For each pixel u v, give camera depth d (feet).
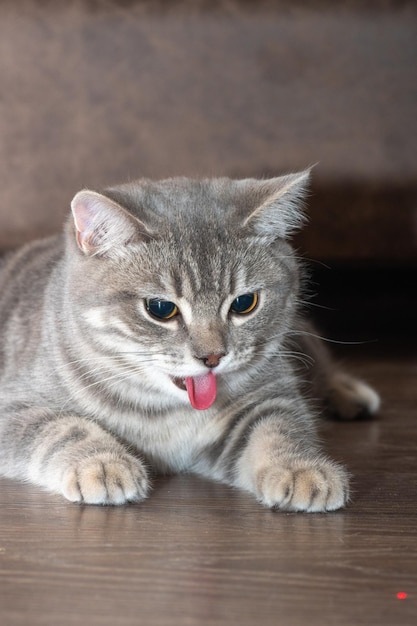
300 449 2.10
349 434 2.55
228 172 3.35
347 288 4.23
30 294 2.45
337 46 3.30
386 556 1.81
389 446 2.43
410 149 3.35
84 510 2.00
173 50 3.29
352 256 3.42
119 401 2.19
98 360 2.17
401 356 3.60
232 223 2.18
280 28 3.29
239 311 2.18
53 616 1.63
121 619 1.62
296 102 3.33
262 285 2.19
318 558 1.80
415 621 1.63
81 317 2.17
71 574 1.74
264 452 2.10
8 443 2.20
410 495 2.09
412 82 3.32
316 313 4.17
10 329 2.43
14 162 3.33
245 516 1.98
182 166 3.35
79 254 2.17
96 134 3.32
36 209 3.35
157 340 2.12
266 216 2.20
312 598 1.68
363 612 1.65
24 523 1.93
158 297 2.11
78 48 3.26
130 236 2.12
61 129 3.31
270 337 2.24
